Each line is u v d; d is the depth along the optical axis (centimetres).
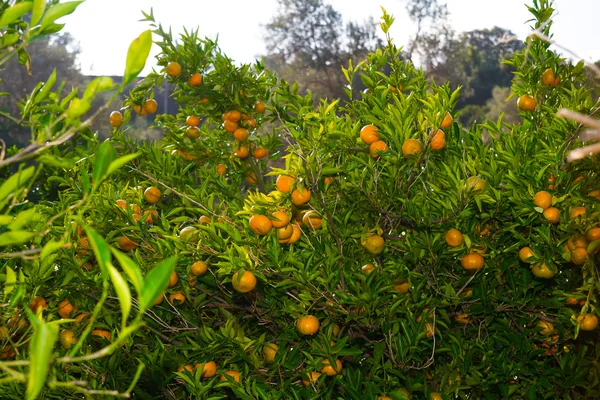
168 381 264
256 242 264
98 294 279
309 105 387
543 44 332
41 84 142
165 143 424
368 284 272
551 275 266
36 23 111
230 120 412
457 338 287
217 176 413
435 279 292
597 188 276
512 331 308
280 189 250
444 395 268
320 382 266
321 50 3866
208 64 423
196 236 279
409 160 285
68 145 332
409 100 296
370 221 319
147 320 291
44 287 256
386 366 274
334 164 304
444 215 277
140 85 412
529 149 293
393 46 351
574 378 282
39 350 83
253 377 283
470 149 314
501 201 274
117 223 289
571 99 299
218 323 317
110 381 263
